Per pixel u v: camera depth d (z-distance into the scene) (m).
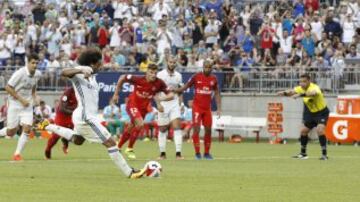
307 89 66.56
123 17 118.88
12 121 60.78
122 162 44.88
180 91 65.88
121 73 106.19
